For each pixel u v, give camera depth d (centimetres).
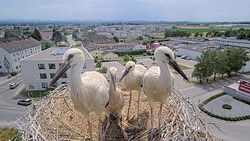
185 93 2517
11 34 9288
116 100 521
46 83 2445
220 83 2942
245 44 5806
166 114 632
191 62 4475
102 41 7831
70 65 372
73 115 646
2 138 1371
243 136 1518
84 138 552
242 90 2275
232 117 1814
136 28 18600
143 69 621
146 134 551
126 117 640
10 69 3975
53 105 664
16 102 2302
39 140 478
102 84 461
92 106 432
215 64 2958
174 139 462
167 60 425
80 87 385
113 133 573
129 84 599
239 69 3325
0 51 3900
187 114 539
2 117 1930
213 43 6744
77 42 8831
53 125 582
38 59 2373
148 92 485
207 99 2281
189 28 18112
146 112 661
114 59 5066
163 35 12638
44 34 10256
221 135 1520
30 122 527
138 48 6512
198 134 476
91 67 2200
